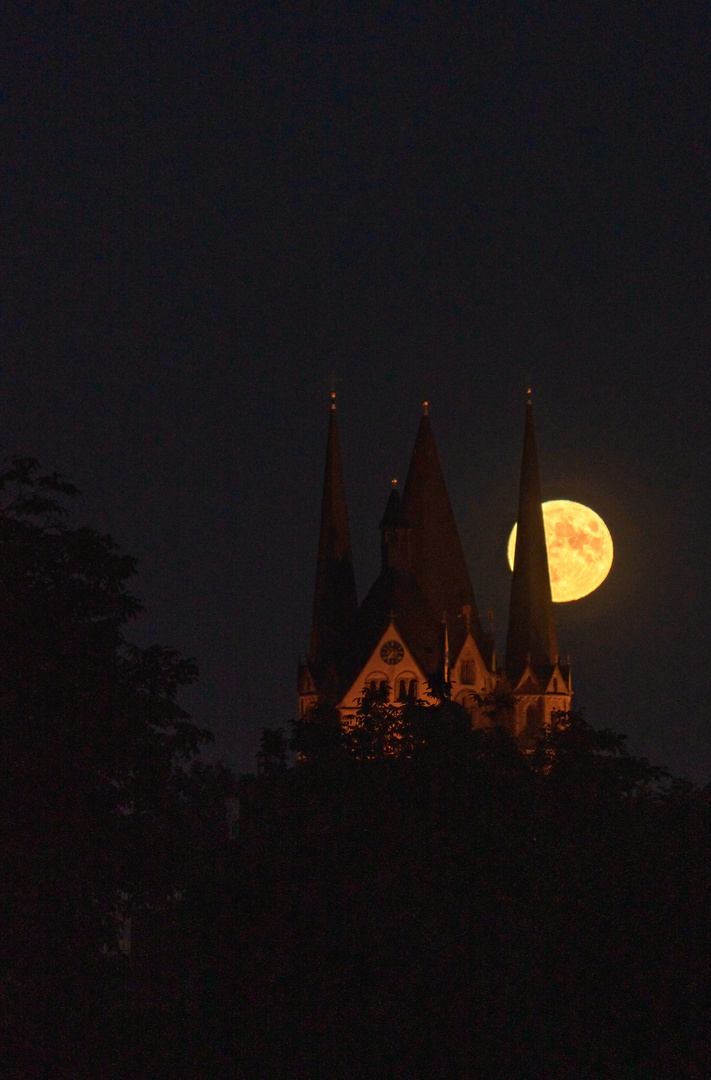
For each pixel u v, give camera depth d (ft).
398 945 604.49
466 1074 575.38
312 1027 583.17
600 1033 598.34
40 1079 597.93
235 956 609.01
